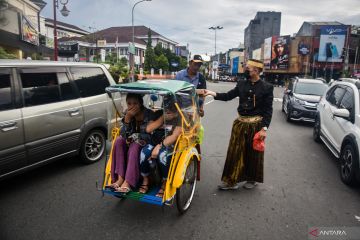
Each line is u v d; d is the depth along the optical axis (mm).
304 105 10141
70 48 36281
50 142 4504
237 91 4387
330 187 4715
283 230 3430
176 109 3500
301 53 57938
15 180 4664
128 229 3379
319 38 57625
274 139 7988
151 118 3730
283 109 13648
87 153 5375
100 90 5566
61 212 3709
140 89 3424
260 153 4301
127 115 3717
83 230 3334
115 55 44625
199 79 5332
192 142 3975
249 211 3861
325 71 56750
